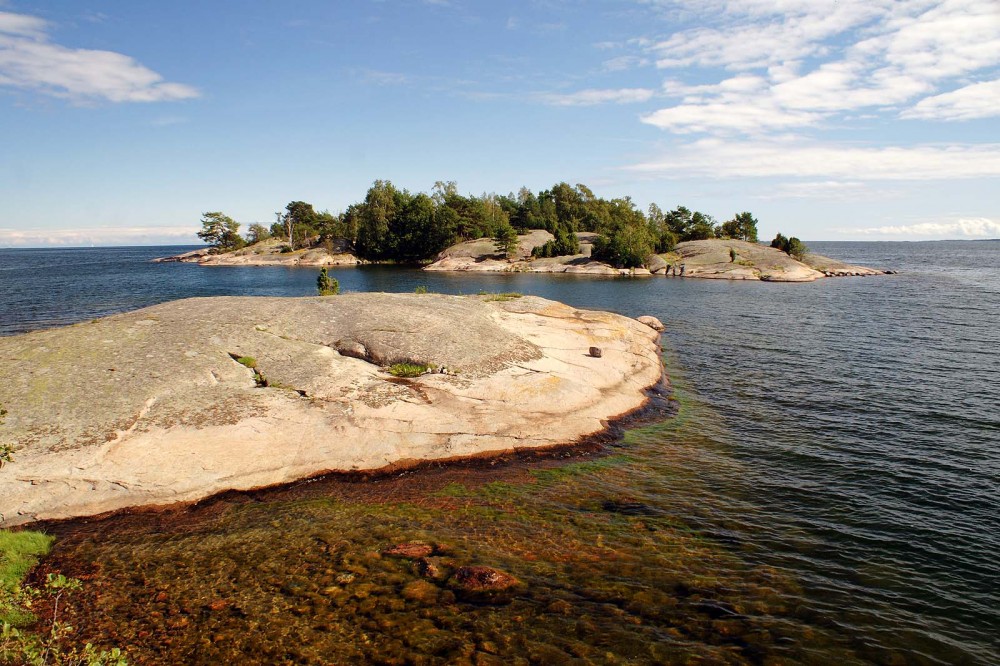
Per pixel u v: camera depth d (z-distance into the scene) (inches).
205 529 527.8
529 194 7204.7
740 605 417.4
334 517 550.6
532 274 4109.3
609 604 415.5
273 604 413.7
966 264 5251.0
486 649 367.2
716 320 1818.4
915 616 408.8
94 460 580.7
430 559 472.4
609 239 4473.4
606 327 1282.0
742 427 816.3
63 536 513.7
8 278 3826.3
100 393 676.7
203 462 607.2
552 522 541.3
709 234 5615.2
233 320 914.1
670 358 1262.3
